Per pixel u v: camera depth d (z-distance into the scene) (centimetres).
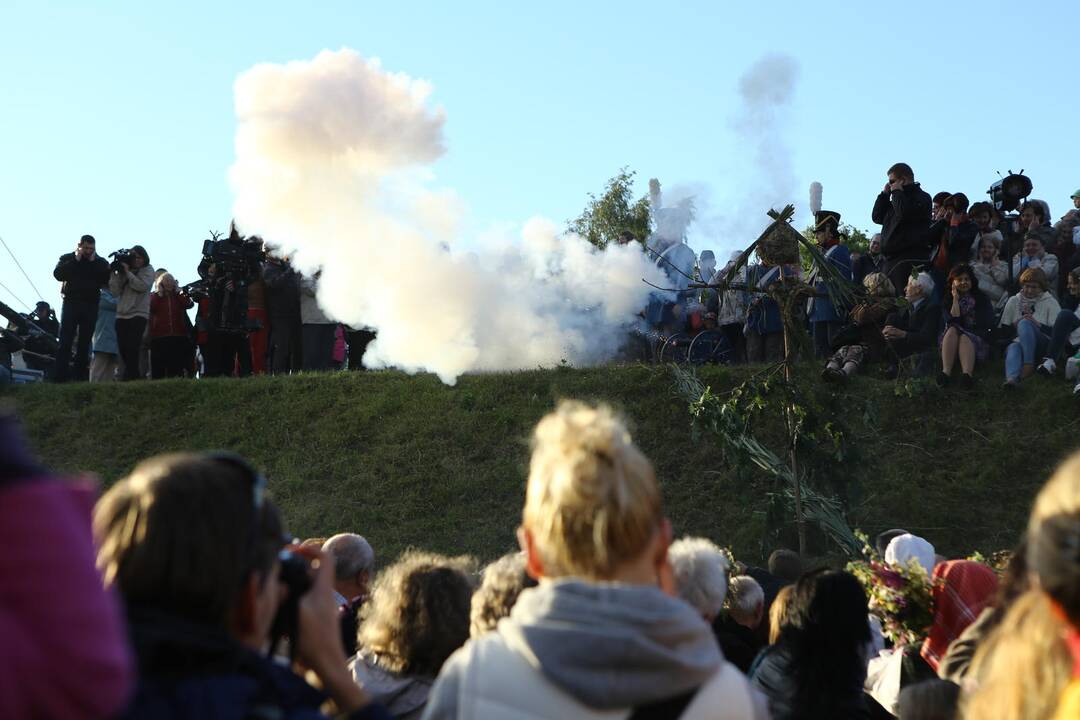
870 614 546
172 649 197
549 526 233
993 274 1355
